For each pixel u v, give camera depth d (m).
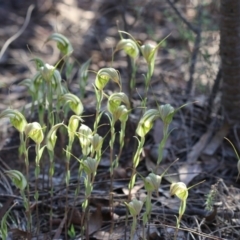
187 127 5.14
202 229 4.00
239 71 4.67
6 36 7.57
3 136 5.03
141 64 6.48
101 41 7.37
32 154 4.89
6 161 4.83
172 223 3.99
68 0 8.19
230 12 4.45
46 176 4.65
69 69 4.17
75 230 3.99
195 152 4.85
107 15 7.87
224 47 4.61
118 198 4.32
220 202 4.18
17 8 8.21
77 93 5.78
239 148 4.82
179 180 4.55
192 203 4.27
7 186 4.48
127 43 3.70
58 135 4.85
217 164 4.77
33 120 5.10
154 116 3.31
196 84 5.42
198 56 5.84
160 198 4.31
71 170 4.76
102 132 5.01
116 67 6.59
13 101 6.15
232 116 4.88
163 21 7.44
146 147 4.81
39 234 3.91
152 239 3.84
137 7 6.27
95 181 4.50
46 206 4.16
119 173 4.55
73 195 4.29
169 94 5.49
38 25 7.83
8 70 6.90
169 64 6.52
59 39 3.84
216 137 4.93
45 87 4.14
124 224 3.97
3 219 3.35
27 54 7.22
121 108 3.43
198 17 5.54
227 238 3.91
